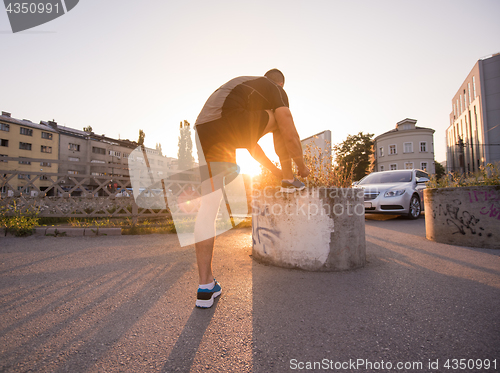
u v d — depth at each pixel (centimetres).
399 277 206
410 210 641
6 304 160
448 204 334
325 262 221
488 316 141
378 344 118
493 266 231
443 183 378
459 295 170
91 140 4612
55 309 153
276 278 206
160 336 125
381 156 4994
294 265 228
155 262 254
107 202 498
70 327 133
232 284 193
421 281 196
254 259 262
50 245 338
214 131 153
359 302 162
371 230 461
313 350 114
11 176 434
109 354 111
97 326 134
